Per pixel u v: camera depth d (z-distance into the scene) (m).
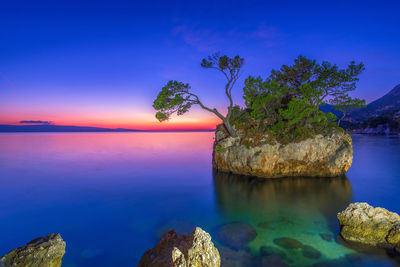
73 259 12.69
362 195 21.56
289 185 24.42
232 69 28.12
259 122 28.64
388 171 32.03
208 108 28.23
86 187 29.14
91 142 114.62
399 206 19.06
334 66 29.38
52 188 28.88
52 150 74.81
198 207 20.05
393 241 11.24
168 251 10.15
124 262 12.36
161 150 70.62
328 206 19.02
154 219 18.03
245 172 27.73
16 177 35.44
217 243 12.94
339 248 11.88
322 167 26.38
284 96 31.38
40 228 17.41
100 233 15.95
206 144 93.25
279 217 16.86
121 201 23.03
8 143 106.50
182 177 33.12
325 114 27.86
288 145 26.28
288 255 11.35
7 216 19.70
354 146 68.06
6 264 7.96
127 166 43.75
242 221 16.38
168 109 28.16
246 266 10.52
